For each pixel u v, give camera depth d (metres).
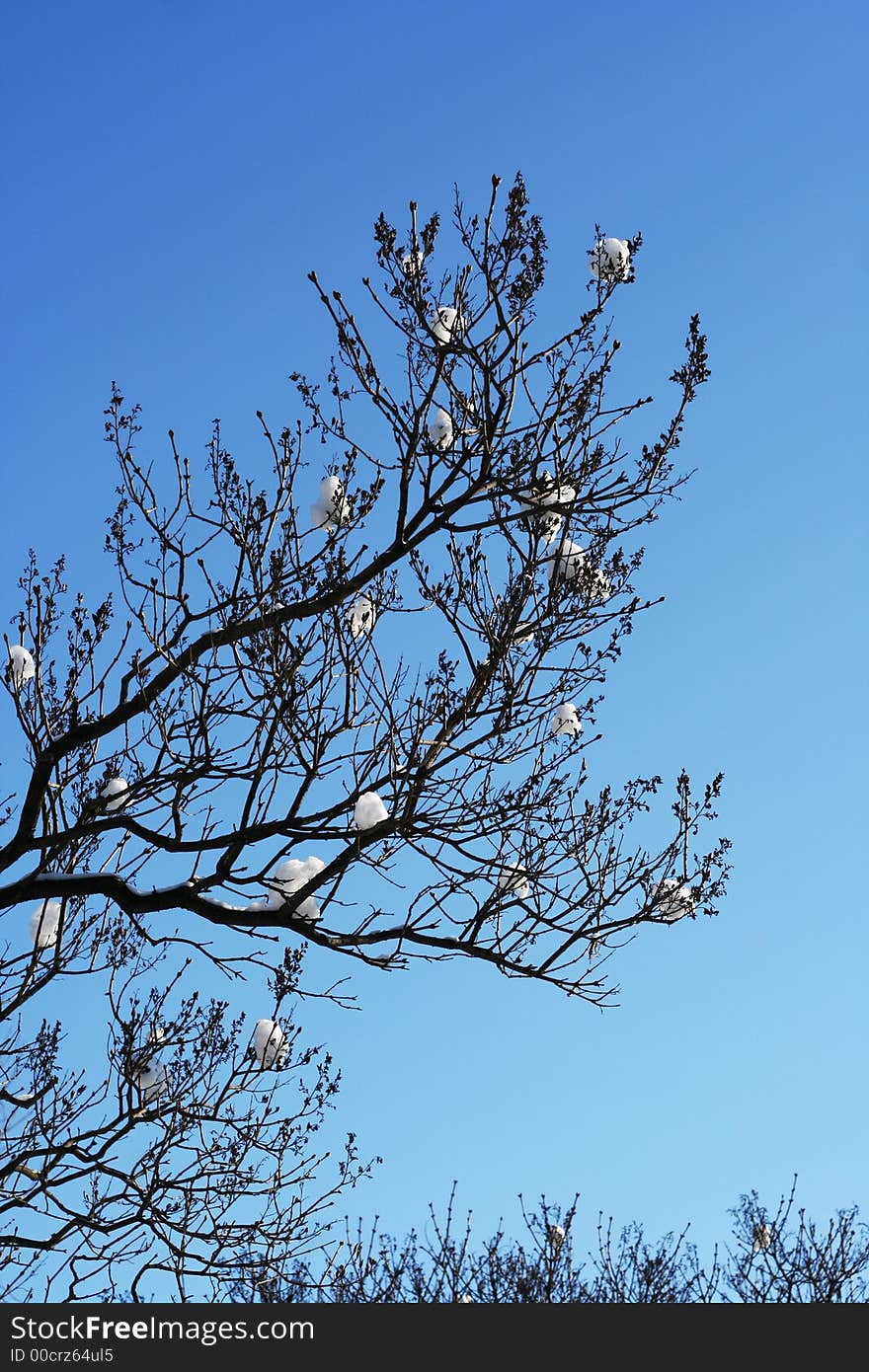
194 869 6.82
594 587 6.64
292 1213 7.41
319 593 6.50
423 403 6.41
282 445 6.50
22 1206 6.92
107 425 6.44
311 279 6.29
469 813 6.77
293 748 6.50
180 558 6.44
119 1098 7.10
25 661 6.64
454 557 6.61
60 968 7.14
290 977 6.88
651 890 6.90
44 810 6.96
